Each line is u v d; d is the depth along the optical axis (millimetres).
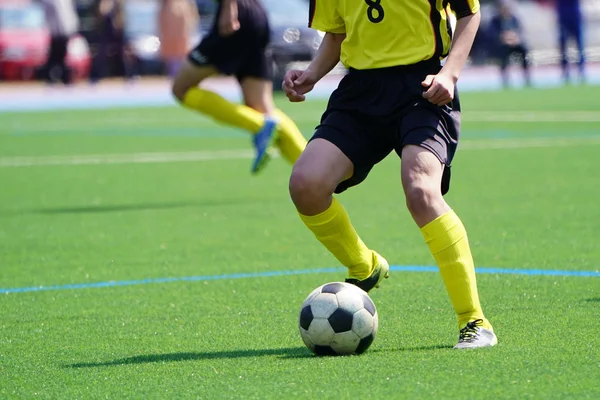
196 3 106938
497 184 35906
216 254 24828
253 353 15492
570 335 15859
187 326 17656
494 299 18984
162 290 20953
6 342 16828
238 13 32625
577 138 50969
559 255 23281
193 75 32750
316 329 14883
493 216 29172
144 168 44031
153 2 119312
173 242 26656
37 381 14312
